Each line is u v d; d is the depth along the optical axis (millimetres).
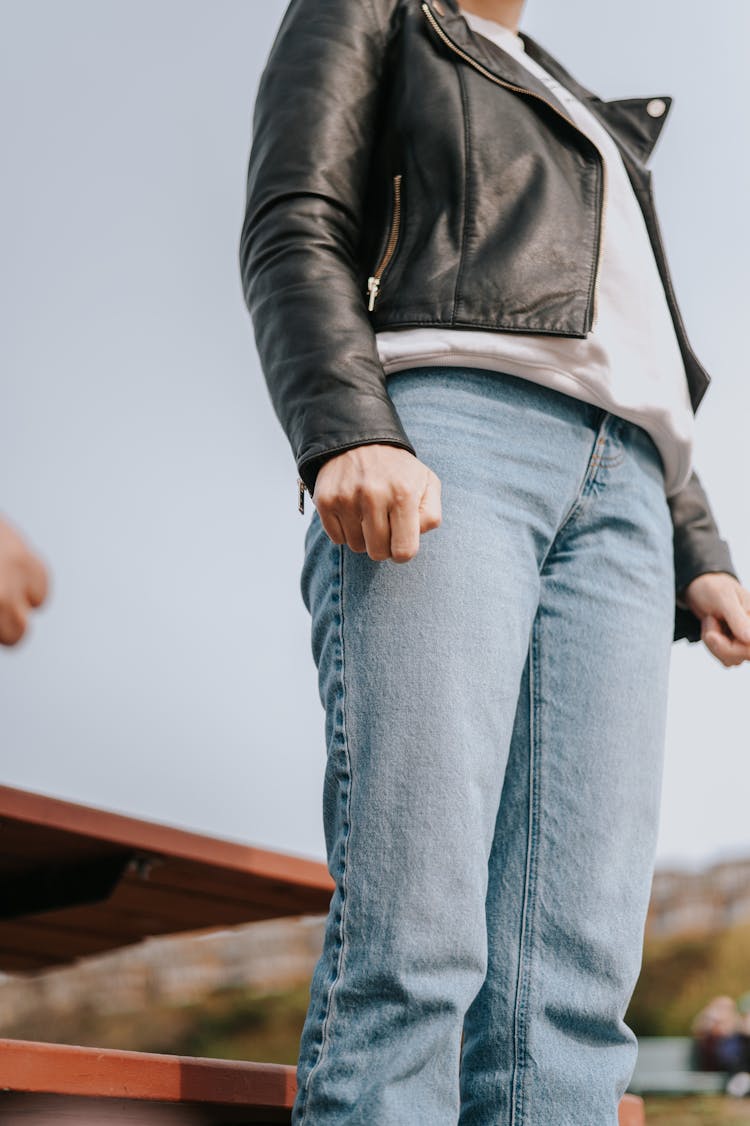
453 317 1052
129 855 1677
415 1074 865
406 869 897
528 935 1044
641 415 1123
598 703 1077
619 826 1067
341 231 1084
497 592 980
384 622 955
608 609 1095
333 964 908
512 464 1037
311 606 1061
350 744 941
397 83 1173
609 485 1114
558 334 1062
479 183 1105
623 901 1058
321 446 937
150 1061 1050
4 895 1840
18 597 632
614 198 1215
